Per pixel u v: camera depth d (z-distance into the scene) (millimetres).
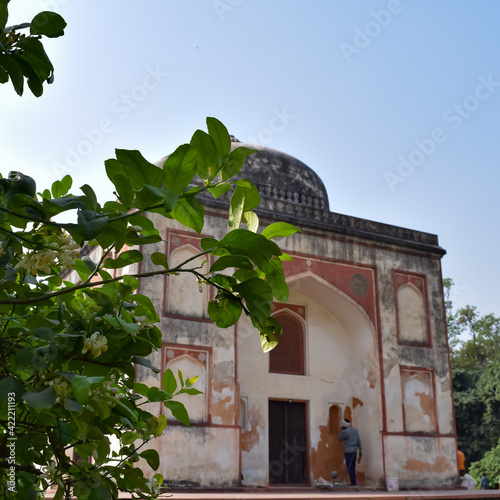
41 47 1286
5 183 1300
